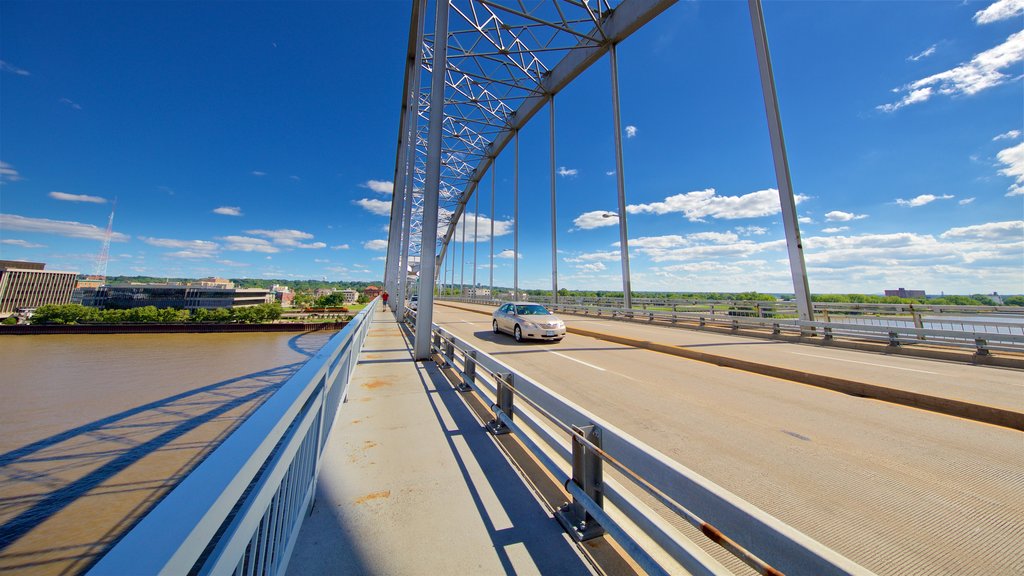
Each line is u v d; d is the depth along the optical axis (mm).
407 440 3590
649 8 19188
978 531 2547
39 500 8359
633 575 1957
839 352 10039
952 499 2951
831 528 2576
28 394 20891
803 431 4383
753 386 6484
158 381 23875
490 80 27719
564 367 7965
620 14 21297
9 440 14039
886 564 2242
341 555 2041
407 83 29703
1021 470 3439
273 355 33688
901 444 4035
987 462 3607
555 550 2141
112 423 15867
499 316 13531
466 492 2713
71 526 7090
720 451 3807
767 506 2840
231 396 19641
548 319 11883
